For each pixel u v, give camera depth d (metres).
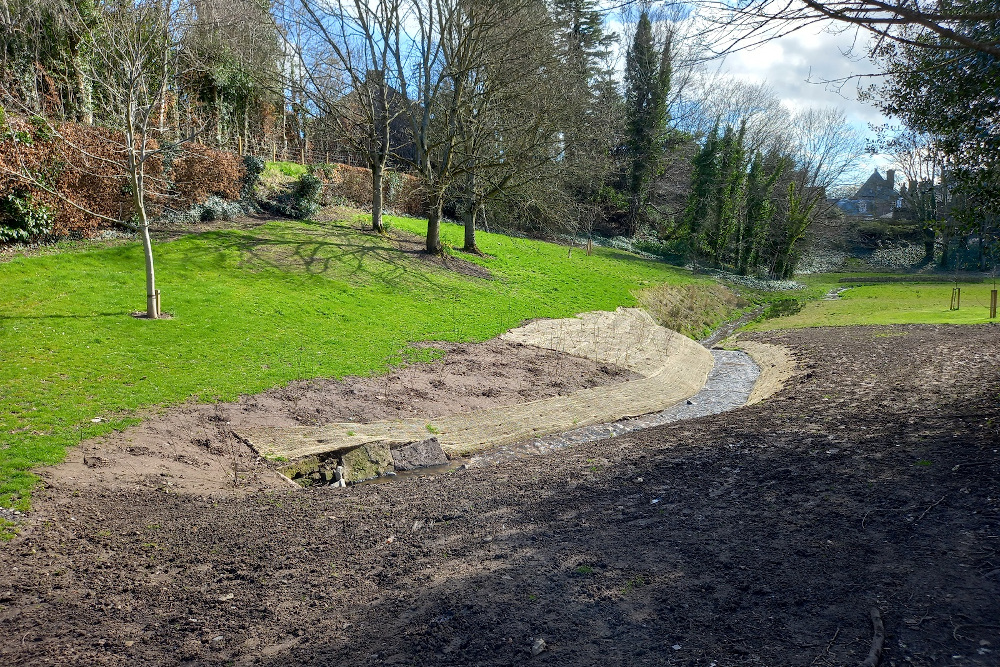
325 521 8.00
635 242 57.47
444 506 8.28
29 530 7.39
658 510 7.07
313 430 12.52
